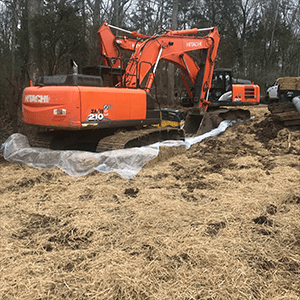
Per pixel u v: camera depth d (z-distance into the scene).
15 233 3.45
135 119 6.92
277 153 7.50
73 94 5.66
